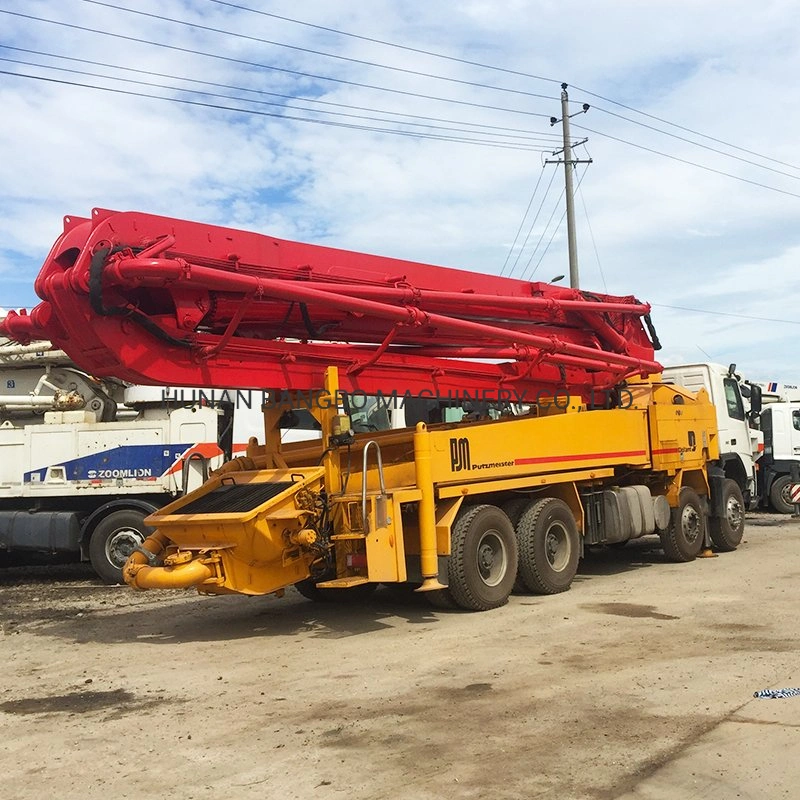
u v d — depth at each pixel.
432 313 9.23
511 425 9.52
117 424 12.62
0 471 12.78
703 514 12.62
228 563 7.88
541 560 9.57
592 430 10.75
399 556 8.00
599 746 4.79
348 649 7.45
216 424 12.65
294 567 8.33
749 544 14.17
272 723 5.47
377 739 5.07
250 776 4.59
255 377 8.05
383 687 6.17
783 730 4.92
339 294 8.21
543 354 10.20
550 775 4.41
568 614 8.52
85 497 12.85
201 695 6.20
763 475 20.09
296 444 9.55
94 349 7.28
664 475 12.18
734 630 7.51
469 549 8.75
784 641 7.04
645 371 11.92
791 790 4.14
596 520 10.88
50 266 7.28
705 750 4.66
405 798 4.21
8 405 13.27
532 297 10.38
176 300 7.39
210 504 8.41
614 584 10.36
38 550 12.65
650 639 7.27
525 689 5.95
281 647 7.68
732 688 5.76
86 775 4.72
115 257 6.98
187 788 4.47
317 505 8.17
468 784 4.35
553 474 10.04
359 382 8.84
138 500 12.42
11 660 7.62
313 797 4.28
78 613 9.98
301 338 8.70
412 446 9.05
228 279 7.27
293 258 8.27
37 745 5.25
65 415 12.89
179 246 7.49
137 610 10.05
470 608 8.84
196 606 10.16
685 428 12.42
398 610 9.23
